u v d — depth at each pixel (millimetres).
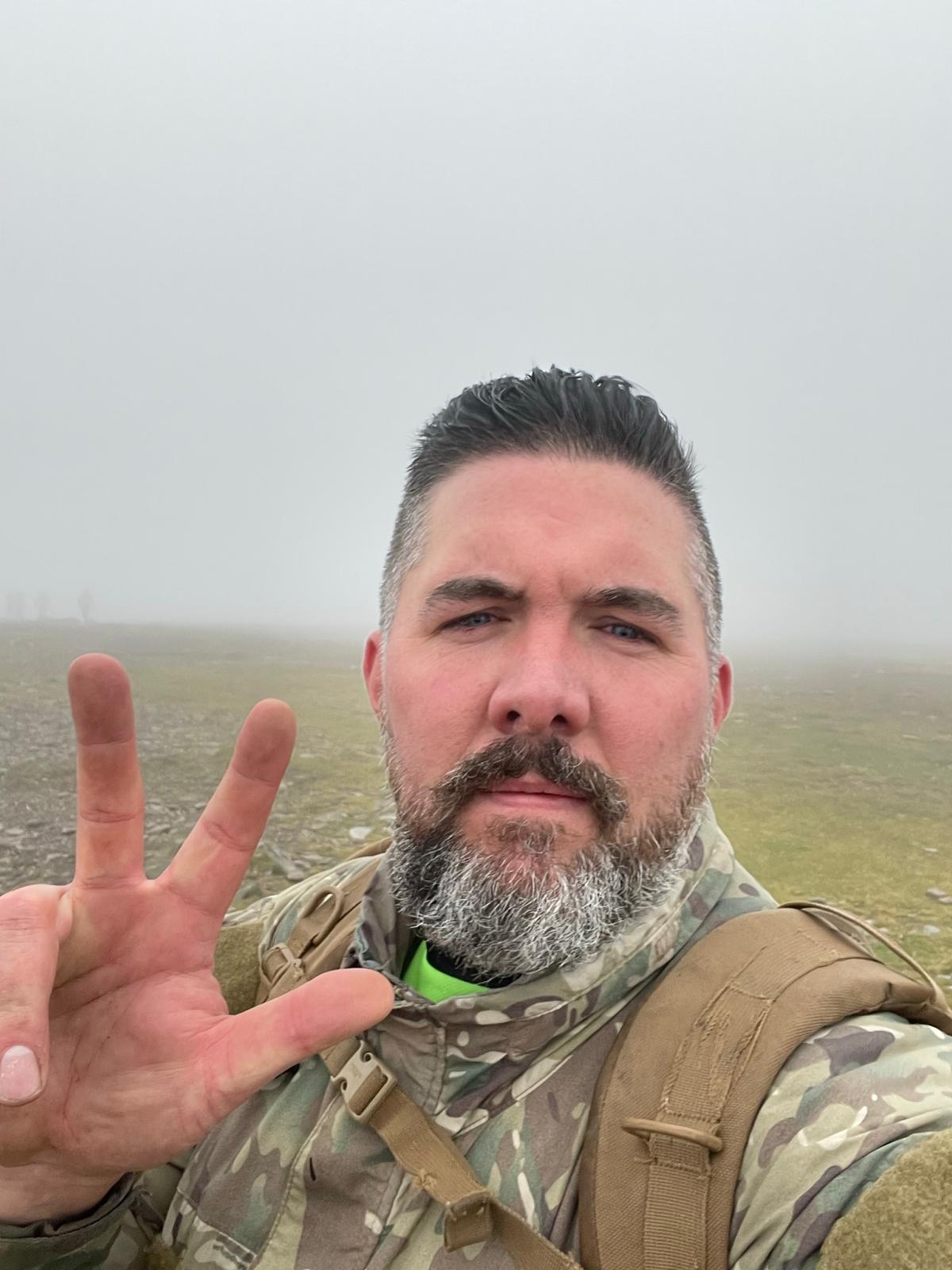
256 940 469
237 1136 375
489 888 350
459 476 405
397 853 388
